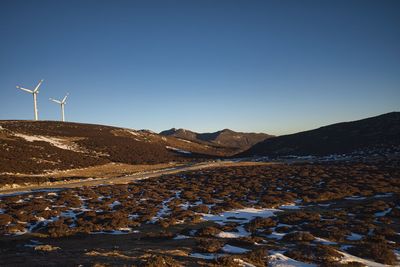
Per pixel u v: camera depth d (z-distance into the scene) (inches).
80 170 2832.2
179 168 3068.4
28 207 1221.7
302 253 649.0
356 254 674.8
